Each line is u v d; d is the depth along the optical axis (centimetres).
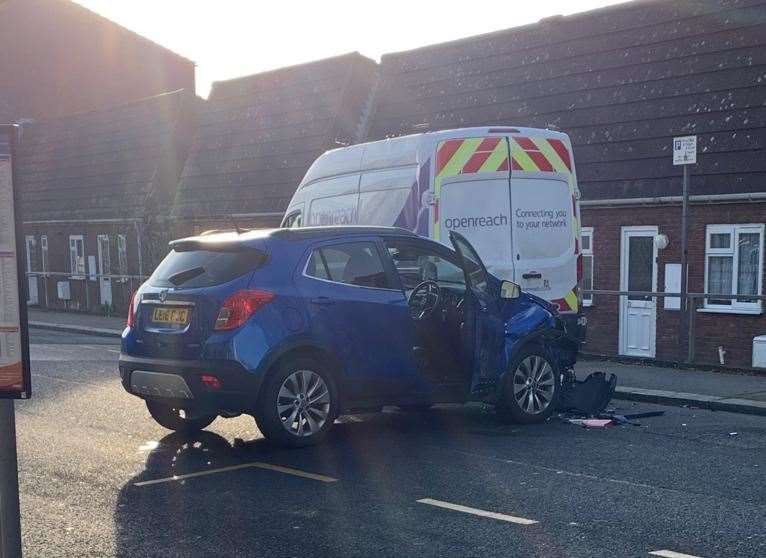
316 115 2294
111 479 596
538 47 1864
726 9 1599
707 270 1472
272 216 2161
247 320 651
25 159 3406
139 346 696
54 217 2938
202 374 644
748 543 460
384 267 743
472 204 948
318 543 459
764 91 1473
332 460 654
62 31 3862
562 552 445
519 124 1762
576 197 1007
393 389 733
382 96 2142
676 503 537
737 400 916
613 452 687
